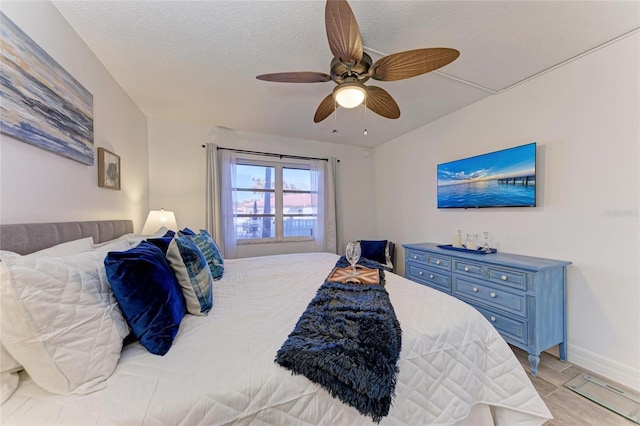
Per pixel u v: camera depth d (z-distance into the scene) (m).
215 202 3.21
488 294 2.05
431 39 1.65
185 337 0.93
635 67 1.60
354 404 0.78
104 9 1.37
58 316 0.66
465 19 1.48
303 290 1.49
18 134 1.05
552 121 2.00
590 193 1.80
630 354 1.62
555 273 1.83
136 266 0.86
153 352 0.82
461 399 1.02
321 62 1.91
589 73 1.80
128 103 2.37
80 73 1.56
